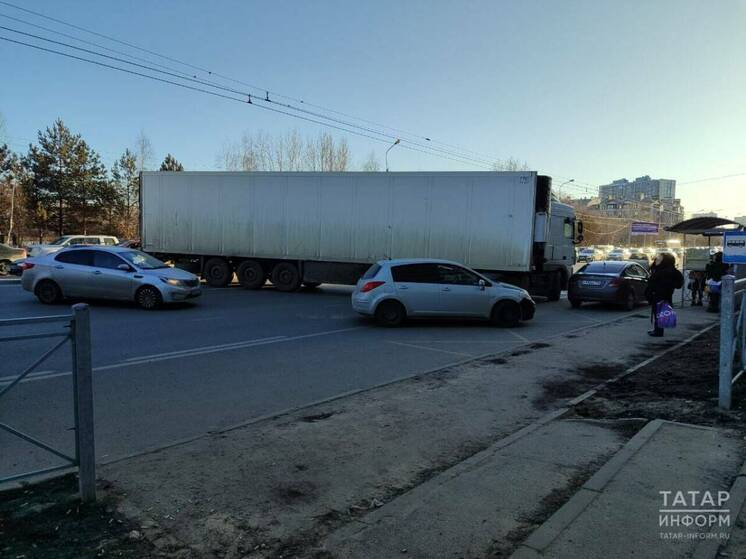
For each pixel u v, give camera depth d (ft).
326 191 60.90
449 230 55.47
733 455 14.42
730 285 18.43
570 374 25.96
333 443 16.55
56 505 11.85
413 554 10.12
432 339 35.06
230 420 18.69
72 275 46.39
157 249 69.67
